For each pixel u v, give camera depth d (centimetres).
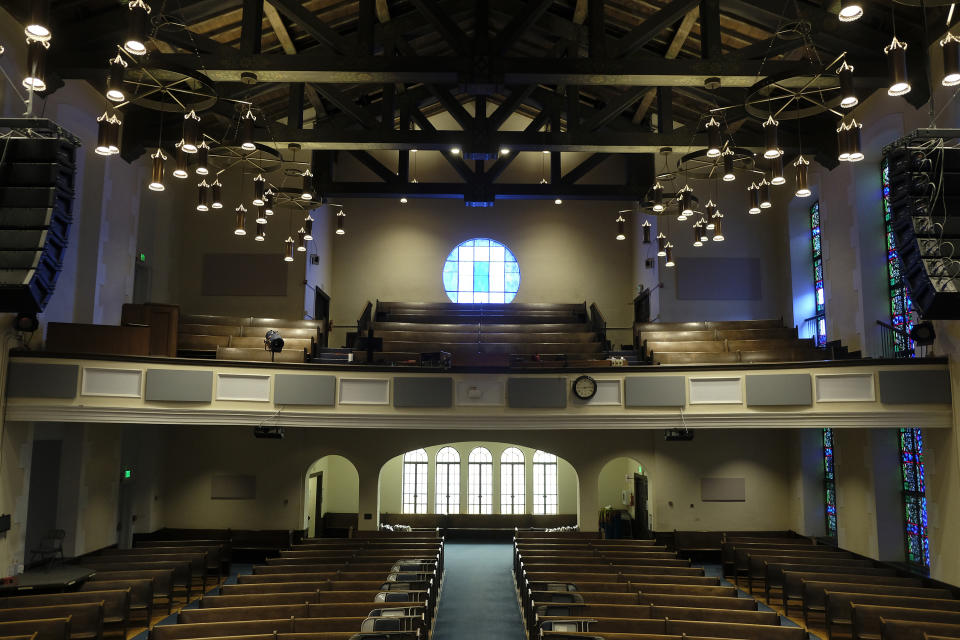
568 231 2619
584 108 2162
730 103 1565
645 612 1049
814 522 1798
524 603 1318
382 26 1593
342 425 1431
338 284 2578
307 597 1112
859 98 1488
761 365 1407
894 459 1497
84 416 1252
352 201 2627
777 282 2038
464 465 2338
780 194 2016
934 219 1011
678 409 1443
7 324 1220
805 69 912
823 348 1638
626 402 1459
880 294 1502
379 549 1459
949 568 1248
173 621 1282
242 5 1397
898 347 1473
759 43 1302
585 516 1906
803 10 1303
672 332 1889
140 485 1784
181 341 1688
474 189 1877
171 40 1205
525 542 1596
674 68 1246
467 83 1252
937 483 1289
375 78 1266
